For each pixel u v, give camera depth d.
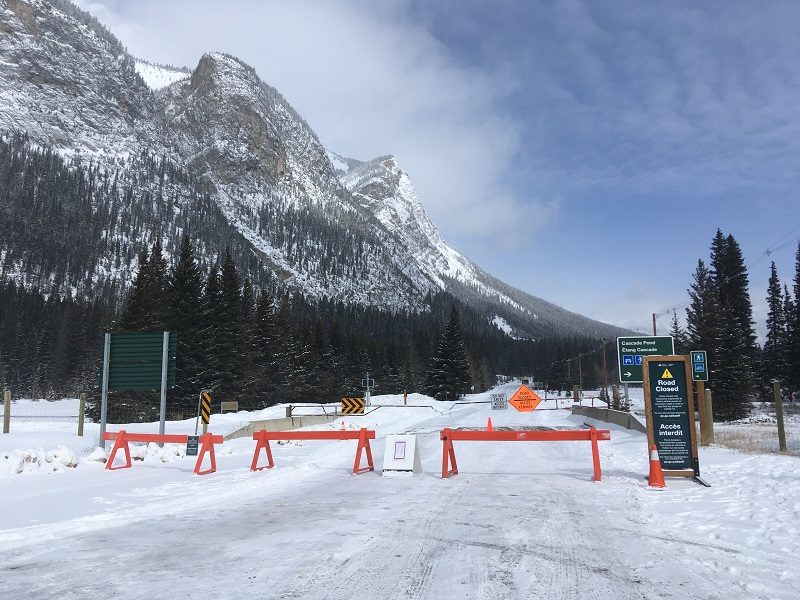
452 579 5.49
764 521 7.77
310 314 170.75
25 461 12.83
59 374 92.56
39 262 178.62
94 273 188.50
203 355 42.25
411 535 7.31
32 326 105.06
